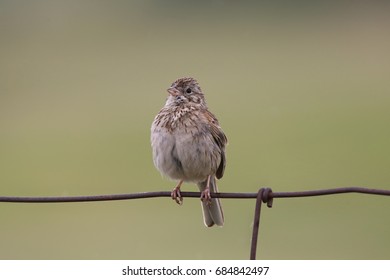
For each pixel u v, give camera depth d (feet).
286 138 54.95
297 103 65.16
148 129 59.47
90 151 54.44
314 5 99.14
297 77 74.64
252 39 88.84
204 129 23.73
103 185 46.11
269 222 40.91
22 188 46.55
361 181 45.62
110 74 76.54
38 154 54.39
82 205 44.01
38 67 78.23
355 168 48.21
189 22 94.58
